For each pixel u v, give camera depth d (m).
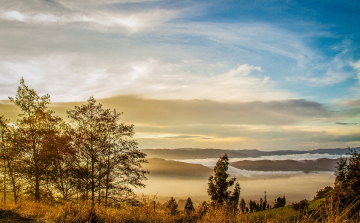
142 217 8.62
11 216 7.76
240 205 7.66
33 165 18.78
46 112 20.33
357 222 4.97
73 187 18.86
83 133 20.12
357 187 14.12
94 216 7.91
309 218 5.68
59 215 7.96
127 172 20.55
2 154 18.75
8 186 19.33
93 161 19.52
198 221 8.06
